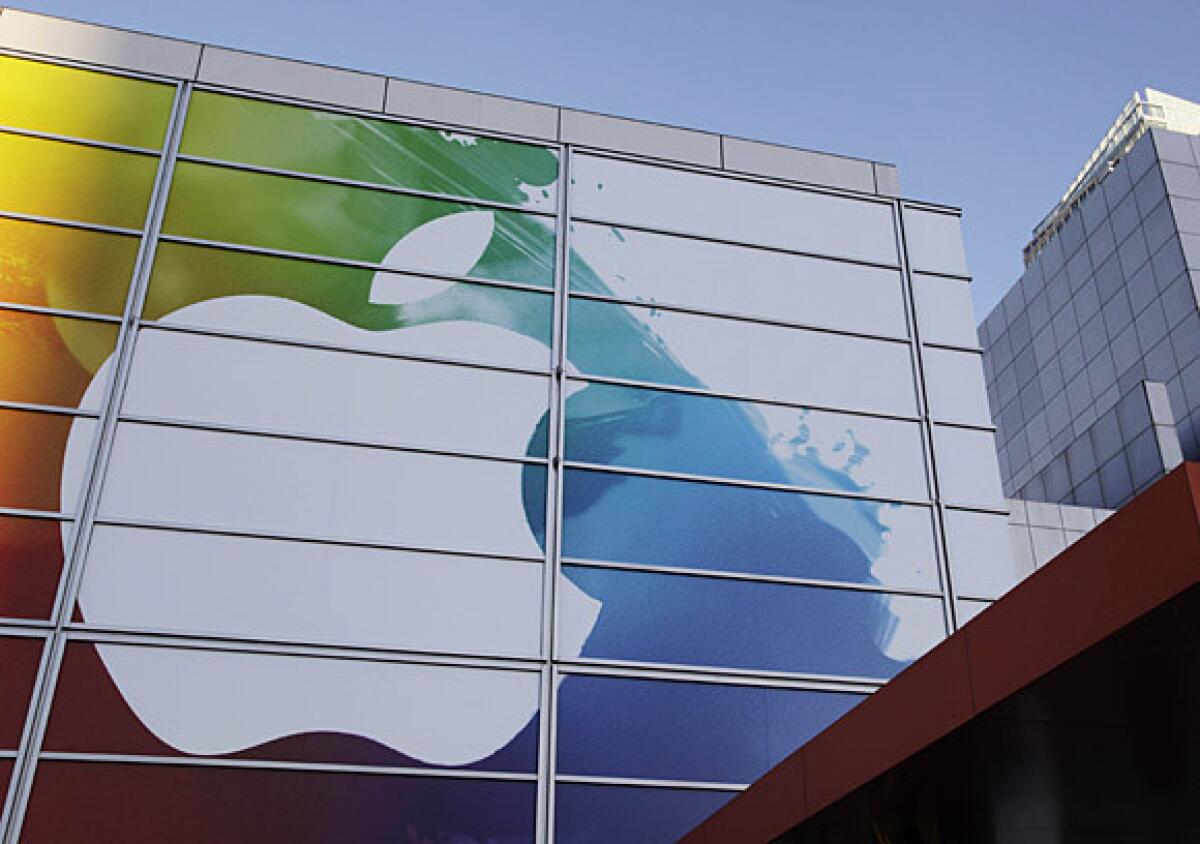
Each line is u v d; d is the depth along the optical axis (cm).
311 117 1742
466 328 1641
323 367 1563
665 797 1404
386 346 1599
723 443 1659
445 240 1700
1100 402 4288
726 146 1917
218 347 1537
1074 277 4625
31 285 1507
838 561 1614
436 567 1477
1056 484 4066
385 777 1340
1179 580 584
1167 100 5566
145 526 1405
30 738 1257
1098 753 798
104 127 1648
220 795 1285
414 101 1803
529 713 1415
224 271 1588
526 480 1559
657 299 1747
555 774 1384
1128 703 720
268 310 1578
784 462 1669
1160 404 3591
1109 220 4441
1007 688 714
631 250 1778
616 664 1466
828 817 927
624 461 1606
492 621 1460
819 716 1502
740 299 1786
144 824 1251
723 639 1519
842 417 1733
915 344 1827
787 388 1730
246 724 1329
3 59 1652
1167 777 837
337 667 1388
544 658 1447
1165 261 4062
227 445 1482
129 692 1310
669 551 1559
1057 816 928
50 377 1459
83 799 1245
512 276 1700
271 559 1429
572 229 1769
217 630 1371
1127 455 3644
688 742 1442
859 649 1560
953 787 864
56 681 1294
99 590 1356
